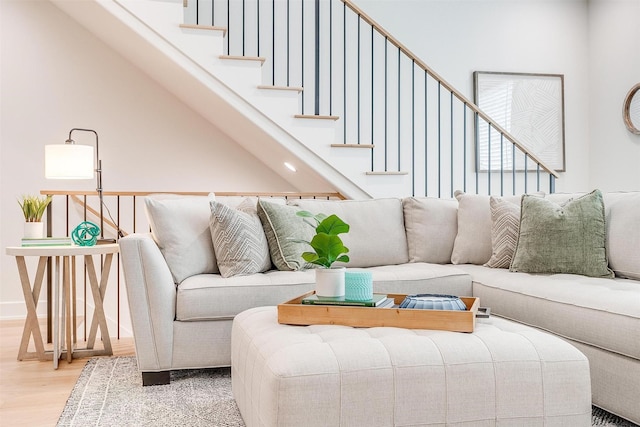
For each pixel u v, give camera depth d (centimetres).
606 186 590
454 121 570
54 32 475
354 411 158
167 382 266
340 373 159
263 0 527
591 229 281
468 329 185
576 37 607
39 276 319
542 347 175
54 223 470
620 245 274
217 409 230
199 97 438
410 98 560
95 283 324
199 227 304
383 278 300
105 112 485
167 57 384
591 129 608
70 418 221
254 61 396
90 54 482
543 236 288
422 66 443
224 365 272
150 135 495
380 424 160
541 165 450
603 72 591
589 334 218
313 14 536
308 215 216
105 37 460
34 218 330
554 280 263
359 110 536
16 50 466
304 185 509
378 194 424
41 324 423
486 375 166
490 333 183
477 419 165
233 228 296
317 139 410
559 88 600
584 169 610
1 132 461
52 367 302
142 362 261
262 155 492
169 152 499
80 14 437
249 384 183
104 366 300
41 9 471
